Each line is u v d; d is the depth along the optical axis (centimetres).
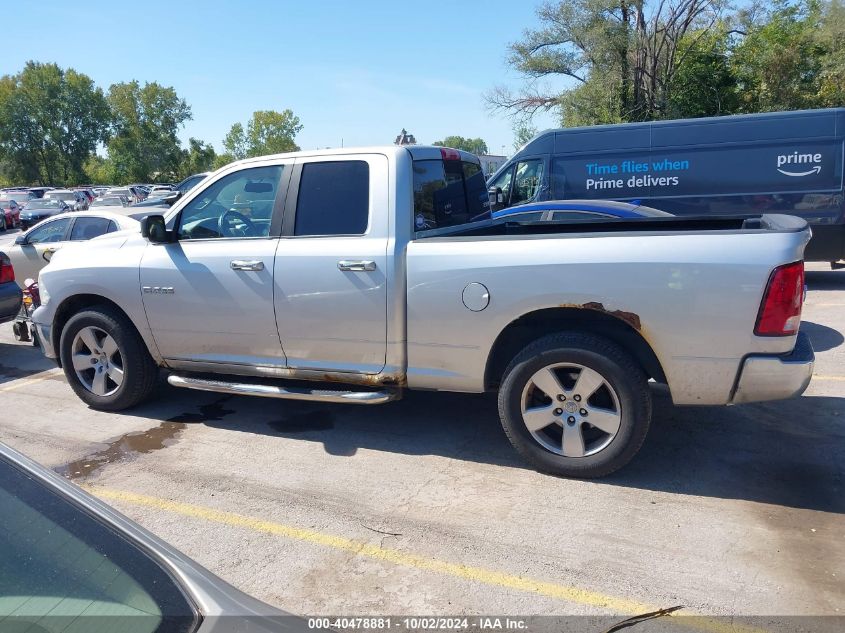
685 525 362
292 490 415
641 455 450
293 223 468
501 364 447
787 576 315
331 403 569
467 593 310
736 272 370
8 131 8206
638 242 386
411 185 450
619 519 370
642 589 309
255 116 8394
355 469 443
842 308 881
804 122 1013
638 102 2723
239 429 517
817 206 1015
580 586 312
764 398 382
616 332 409
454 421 522
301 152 475
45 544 170
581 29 2620
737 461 437
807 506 379
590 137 1117
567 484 414
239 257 475
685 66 2897
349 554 344
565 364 407
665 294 380
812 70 2964
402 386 454
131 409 567
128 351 536
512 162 1173
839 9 2831
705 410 526
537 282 401
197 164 9162
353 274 441
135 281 514
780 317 368
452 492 407
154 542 183
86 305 563
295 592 314
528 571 325
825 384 578
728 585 310
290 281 459
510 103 2906
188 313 500
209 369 514
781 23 3008
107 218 968
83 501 188
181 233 510
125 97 8638
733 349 376
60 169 8575
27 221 3381
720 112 2898
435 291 425
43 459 469
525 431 423
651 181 1089
